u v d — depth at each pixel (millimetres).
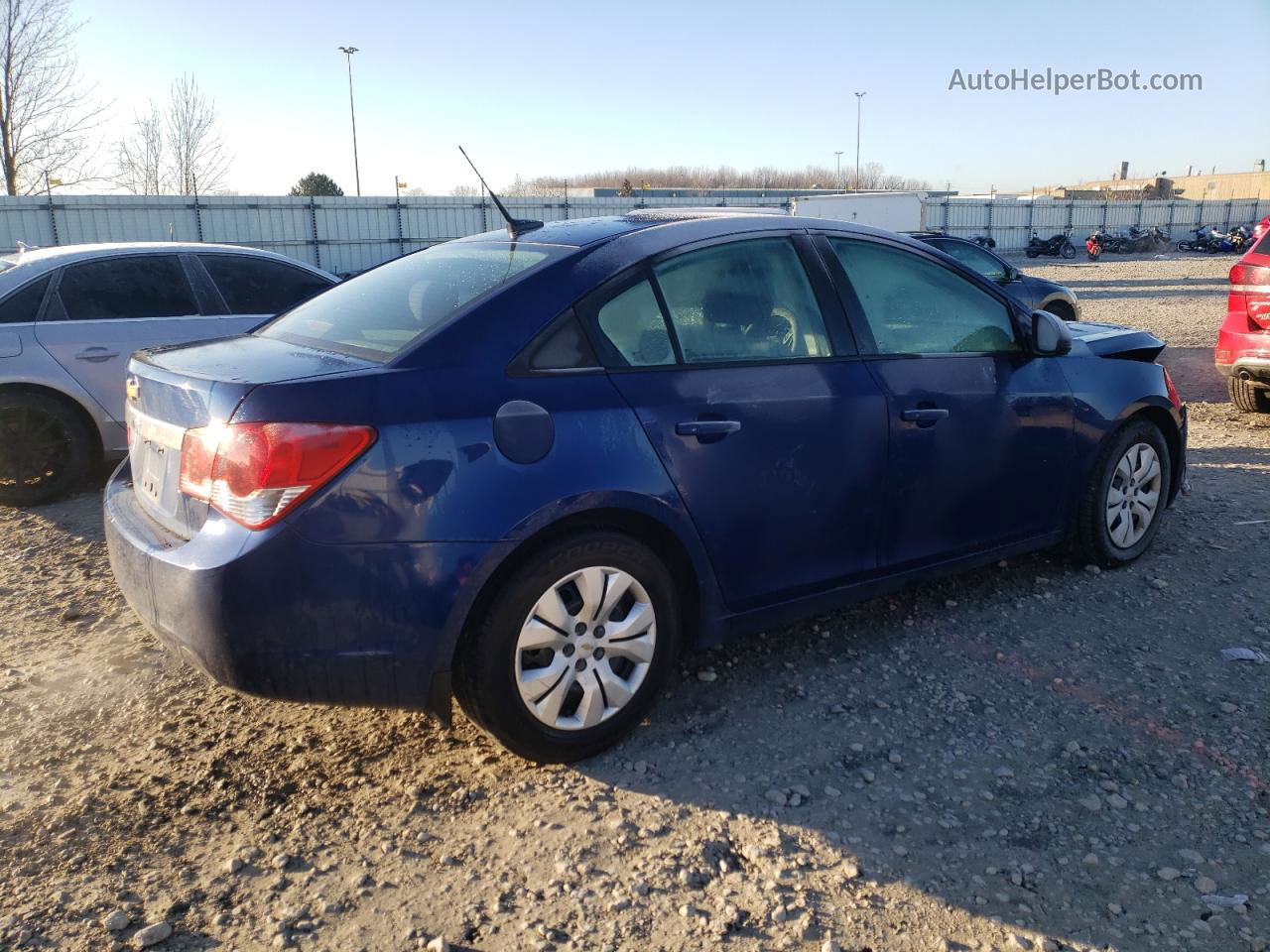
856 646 3830
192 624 2607
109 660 3760
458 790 2904
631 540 3006
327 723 3293
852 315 3570
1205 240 47469
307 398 2594
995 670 3619
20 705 3408
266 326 3602
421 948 2293
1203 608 4125
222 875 2545
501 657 2811
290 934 2336
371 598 2629
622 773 2998
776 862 2580
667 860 2594
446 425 2699
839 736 3189
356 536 2594
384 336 2980
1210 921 2350
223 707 3400
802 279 3496
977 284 4000
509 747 2924
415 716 3326
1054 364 4148
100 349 6012
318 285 6898
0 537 5332
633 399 3000
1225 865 2547
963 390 3768
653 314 3139
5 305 5809
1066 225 52250
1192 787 2883
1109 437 4344
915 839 2672
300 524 2557
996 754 3076
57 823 2738
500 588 2795
